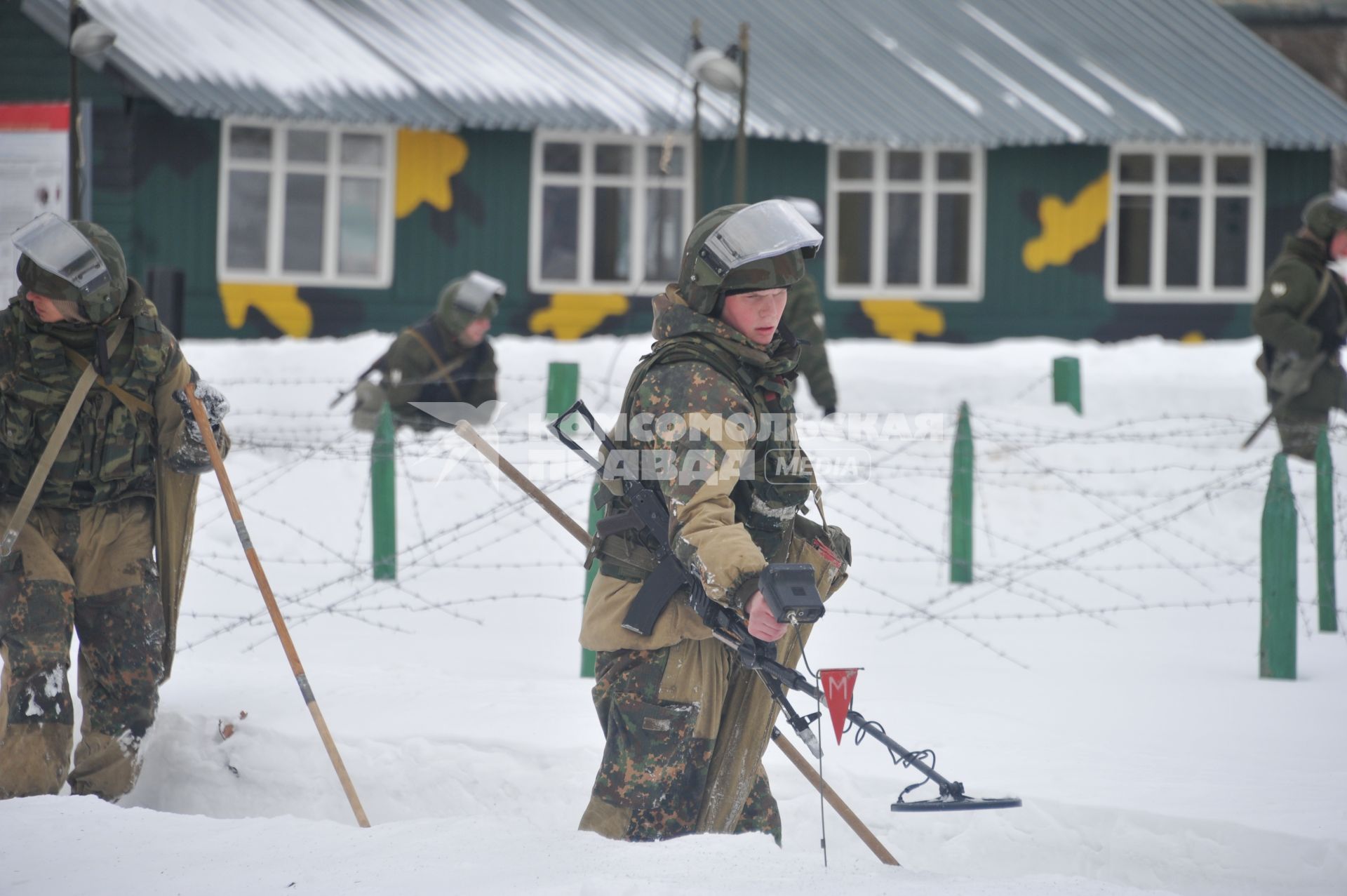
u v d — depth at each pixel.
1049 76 78.94
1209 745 20.31
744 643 13.45
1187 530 39.41
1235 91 79.56
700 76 44.69
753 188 74.56
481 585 33.47
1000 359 63.25
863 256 76.88
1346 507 37.03
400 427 41.25
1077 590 34.44
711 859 11.96
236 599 31.44
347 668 24.77
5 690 17.83
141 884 11.78
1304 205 79.69
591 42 76.12
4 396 17.98
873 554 37.25
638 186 73.81
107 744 18.64
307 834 13.02
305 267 70.94
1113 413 49.78
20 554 18.16
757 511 14.06
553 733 20.38
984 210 77.25
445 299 41.19
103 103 67.12
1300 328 39.81
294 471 39.75
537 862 11.93
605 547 14.45
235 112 64.56
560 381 39.34
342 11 73.88
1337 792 17.62
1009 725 21.33
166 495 19.16
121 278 18.05
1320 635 29.45
